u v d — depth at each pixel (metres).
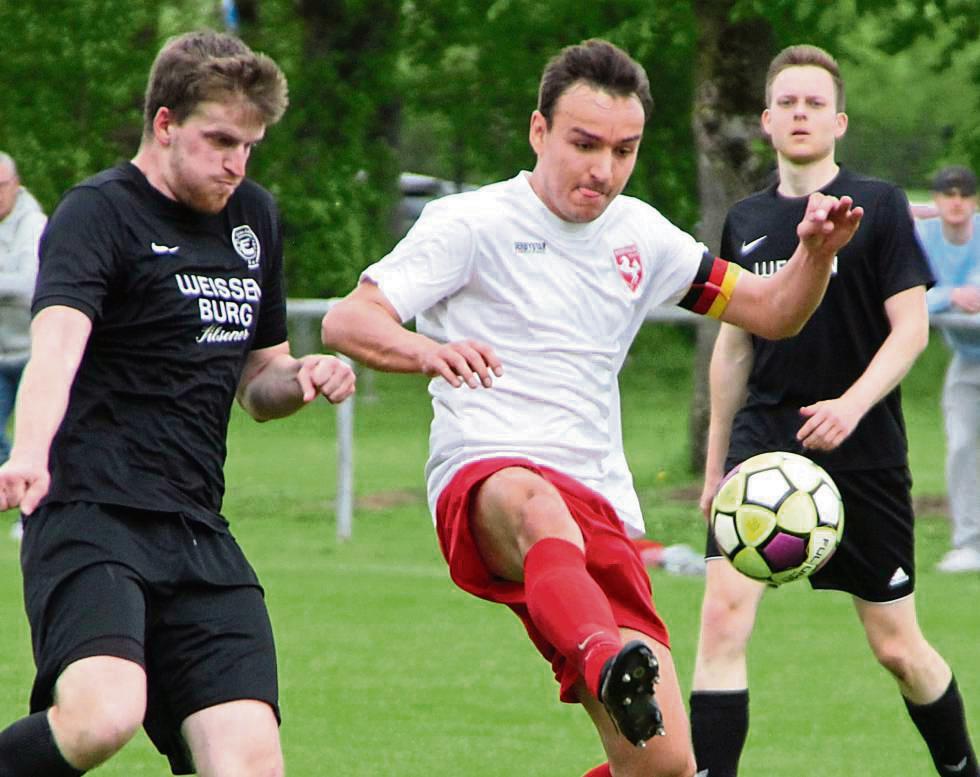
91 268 14.20
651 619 15.99
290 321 50.81
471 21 69.00
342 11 75.12
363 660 27.42
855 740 23.00
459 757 21.70
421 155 114.25
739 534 18.45
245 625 14.59
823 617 31.78
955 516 36.25
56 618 14.05
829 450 18.72
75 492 14.37
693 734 19.41
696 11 49.53
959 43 53.62
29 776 13.70
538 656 27.97
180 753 14.81
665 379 68.19
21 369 37.75
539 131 16.08
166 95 14.52
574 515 15.73
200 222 14.91
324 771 20.94
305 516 43.88
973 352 35.28
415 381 74.31
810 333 19.77
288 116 74.50
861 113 127.69
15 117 72.81
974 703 24.70
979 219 34.88
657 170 77.00
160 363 14.58
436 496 16.28
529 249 16.08
